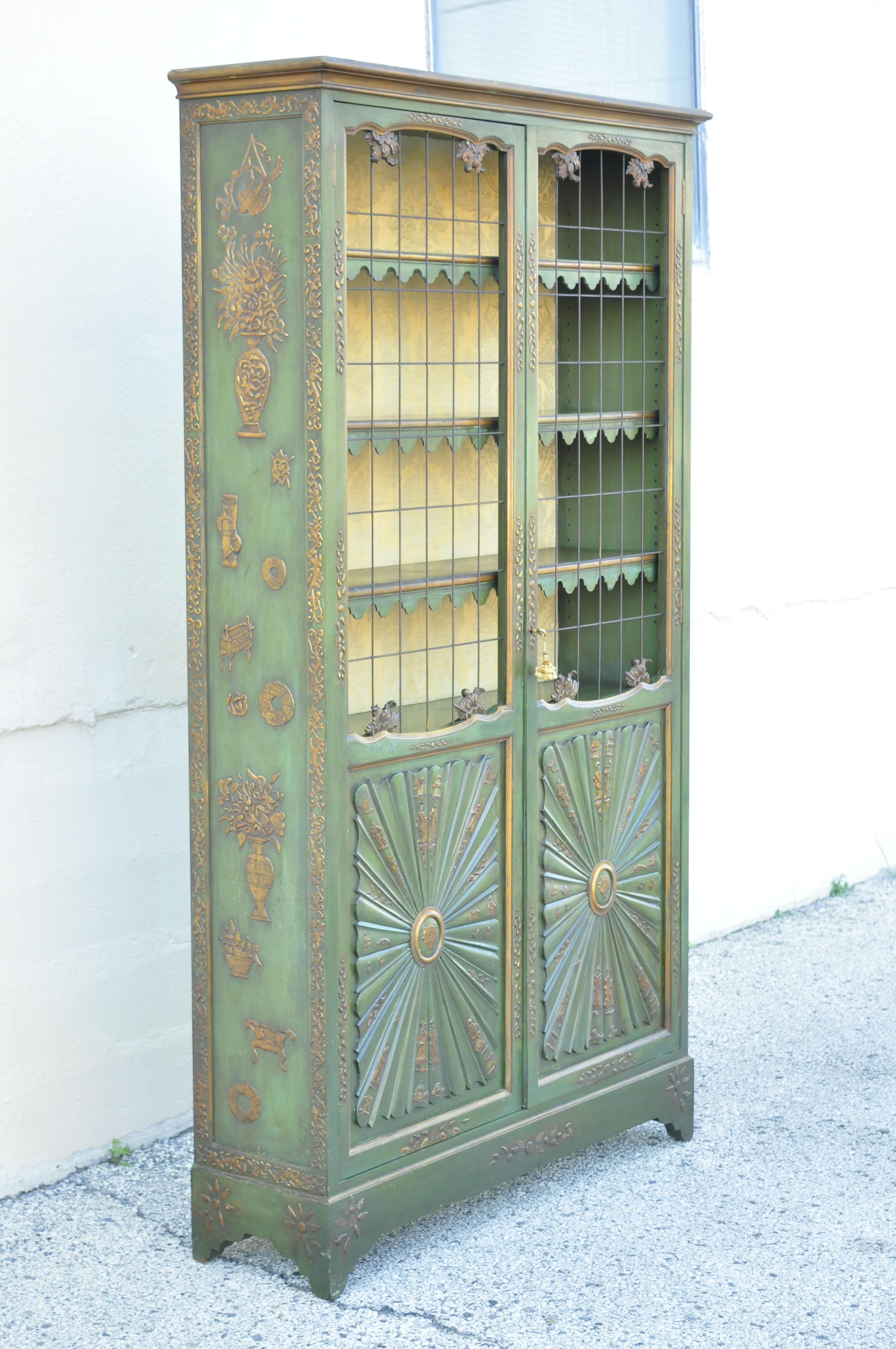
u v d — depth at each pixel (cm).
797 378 560
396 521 379
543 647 408
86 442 368
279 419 306
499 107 328
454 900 341
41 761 365
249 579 315
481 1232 351
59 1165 375
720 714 545
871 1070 441
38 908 367
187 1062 403
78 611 370
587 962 374
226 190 307
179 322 385
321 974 316
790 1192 369
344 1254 322
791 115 548
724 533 538
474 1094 350
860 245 582
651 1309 317
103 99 364
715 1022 477
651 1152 393
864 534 598
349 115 298
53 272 358
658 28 504
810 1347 303
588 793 369
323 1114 319
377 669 376
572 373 397
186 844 398
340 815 315
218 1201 334
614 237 385
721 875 554
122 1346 304
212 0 384
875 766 617
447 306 384
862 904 593
